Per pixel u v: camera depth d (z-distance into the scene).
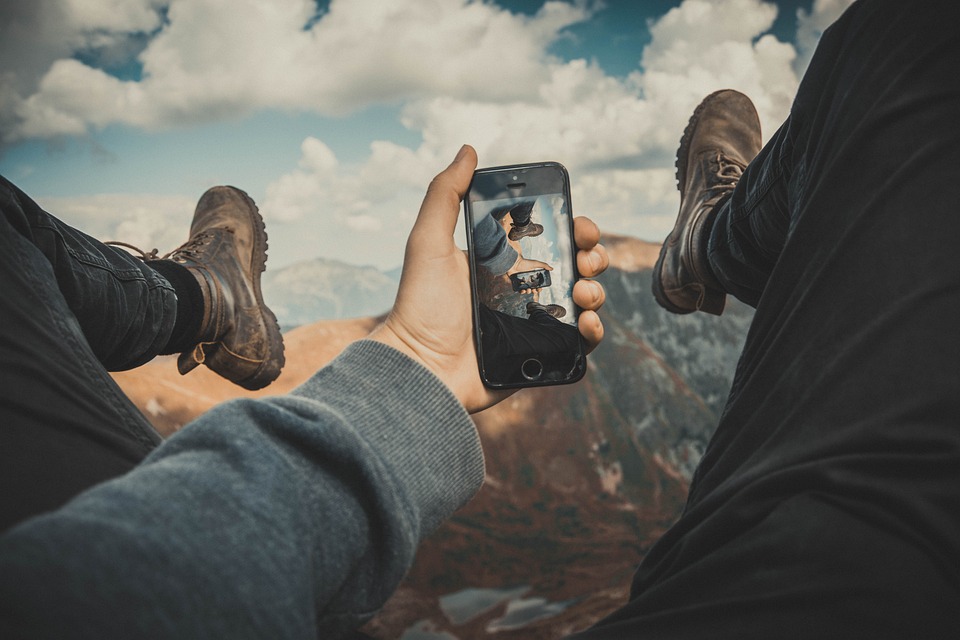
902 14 0.33
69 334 0.35
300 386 0.32
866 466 0.25
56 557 0.17
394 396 0.32
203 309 1.03
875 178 0.30
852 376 0.27
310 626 0.21
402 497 0.29
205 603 0.19
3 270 0.32
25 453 0.26
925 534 0.23
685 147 1.12
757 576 0.25
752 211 0.66
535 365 0.45
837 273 0.30
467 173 0.45
